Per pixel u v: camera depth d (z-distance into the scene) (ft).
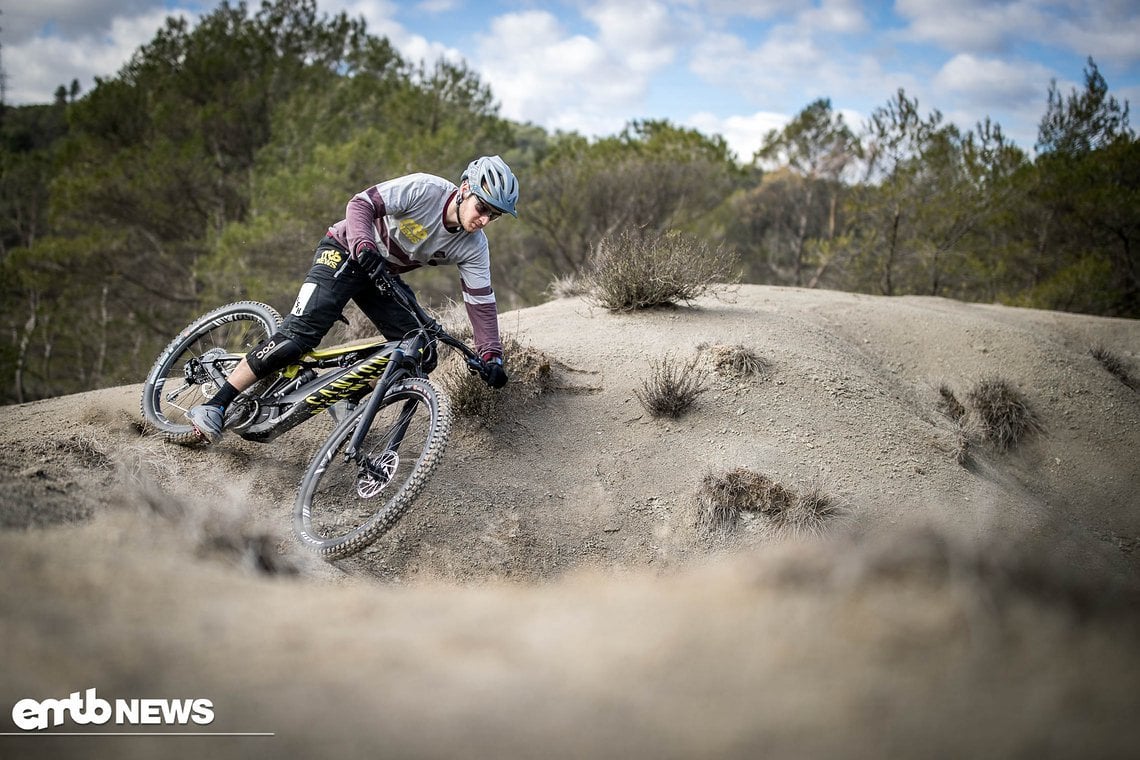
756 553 9.61
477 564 14.10
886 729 5.62
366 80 74.02
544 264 67.00
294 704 5.79
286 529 13.24
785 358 20.29
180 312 68.13
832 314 26.37
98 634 6.68
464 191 13.46
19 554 8.21
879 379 21.80
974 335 26.05
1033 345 25.81
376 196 13.48
